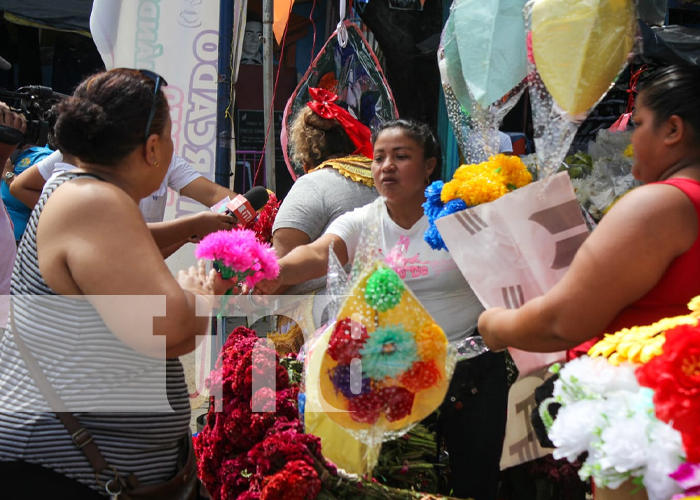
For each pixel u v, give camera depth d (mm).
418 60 5629
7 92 3354
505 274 2100
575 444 1463
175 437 1660
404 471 2150
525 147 5305
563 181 2020
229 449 1987
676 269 1567
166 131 1640
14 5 6965
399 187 2416
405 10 5562
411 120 2496
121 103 1546
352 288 1753
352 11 3781
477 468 2381
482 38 2082
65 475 1532
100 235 1464
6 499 1535
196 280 1699
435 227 2270
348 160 2848
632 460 1378
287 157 3404
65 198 1498
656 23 2266
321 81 3506
